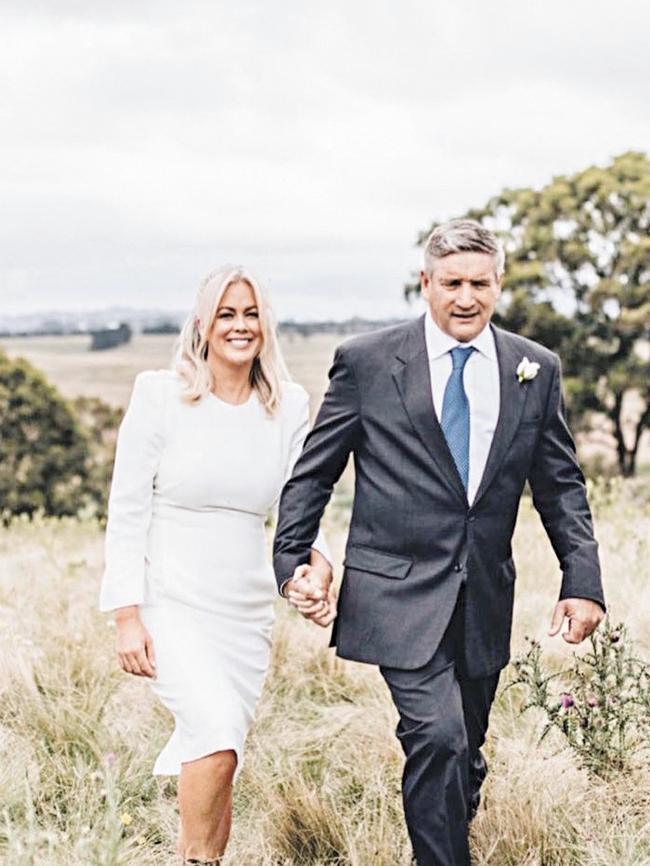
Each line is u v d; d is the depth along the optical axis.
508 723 4.90
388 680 3.69
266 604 3.96
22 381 26.22
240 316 3.83
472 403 3.70
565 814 4.11
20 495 26.19
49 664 5.67
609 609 5.96
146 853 3.94
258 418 3.91
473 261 3.57
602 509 9.25
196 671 3.71
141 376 3.90
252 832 4.24
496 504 3.70
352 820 4.24
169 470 3.81
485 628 3.73
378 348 3.76
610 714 4.23
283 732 5.06
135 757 4.81
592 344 28.62
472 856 3.97
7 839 4.11
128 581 3.77
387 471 3.70
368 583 3.71
